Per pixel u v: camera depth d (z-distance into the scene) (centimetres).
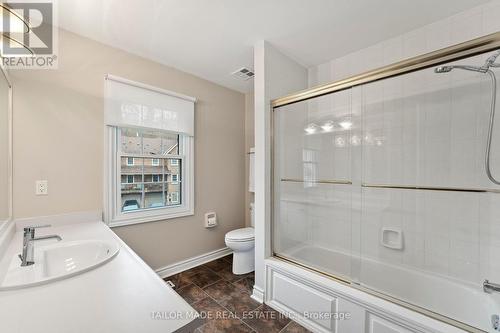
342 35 192
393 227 189
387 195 192
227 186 301
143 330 60
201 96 272
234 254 246
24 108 160
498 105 145
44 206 167
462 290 151
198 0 150
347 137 211
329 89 180
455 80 160
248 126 322
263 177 198
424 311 126
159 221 235
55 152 172
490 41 117
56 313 67
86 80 188
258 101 203
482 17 154
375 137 196
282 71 218
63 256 125
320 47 211
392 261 189
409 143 180
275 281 187
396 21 174
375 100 194
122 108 204
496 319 125
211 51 215
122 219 206
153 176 236
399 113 183
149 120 221
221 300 196
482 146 151
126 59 211
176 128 242
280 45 206
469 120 155
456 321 118
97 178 192
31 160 162
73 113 181
